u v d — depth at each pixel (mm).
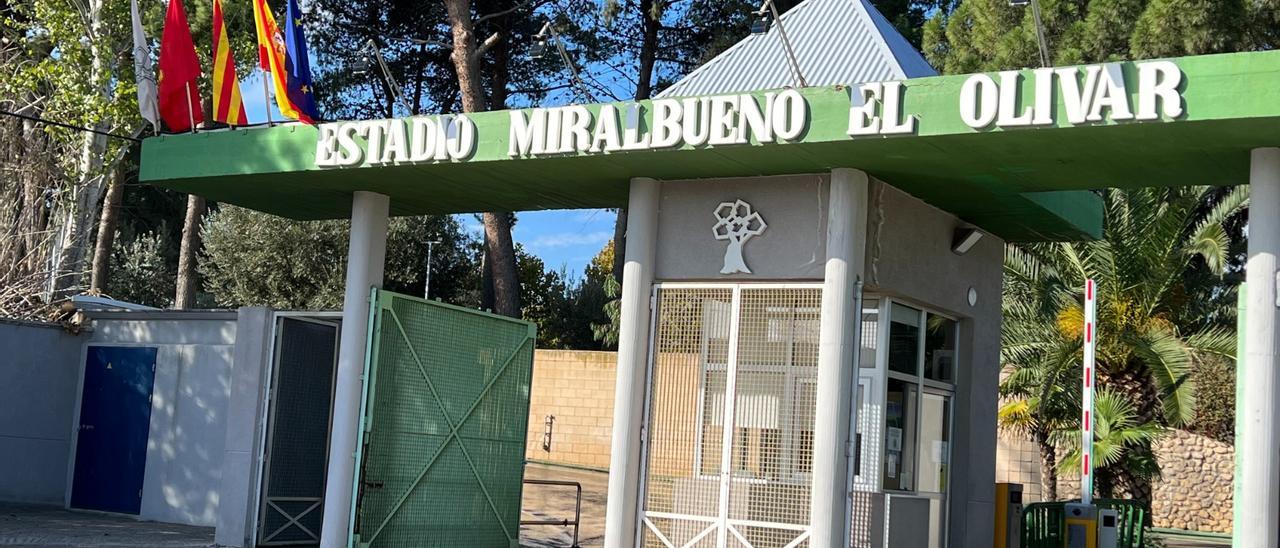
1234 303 23656
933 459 13383
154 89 13672
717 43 32469
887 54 12828
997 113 9695
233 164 13039
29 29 25812
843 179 11273
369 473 13078
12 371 17703
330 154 12477
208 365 16500
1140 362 19812
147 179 13469
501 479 14828
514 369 15141
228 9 24984
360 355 13383
